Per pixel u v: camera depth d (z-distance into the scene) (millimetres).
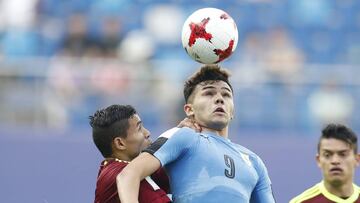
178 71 38656
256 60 45719
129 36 45812
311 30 48344
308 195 25688
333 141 25141
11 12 46094
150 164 18297
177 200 18734
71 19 45656
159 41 46500
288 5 49500
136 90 38312
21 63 37938
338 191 25422
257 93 39188
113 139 19594
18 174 36125
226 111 19469
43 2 46844
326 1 49688
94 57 44312
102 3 47594
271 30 48000
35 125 37531
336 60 47406
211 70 19750
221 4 49250
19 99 37625
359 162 25906
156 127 37812
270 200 19625
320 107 39625
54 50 44469
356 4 49844
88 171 36281
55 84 38000
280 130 39062
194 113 19688
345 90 39906
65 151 36438
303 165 37062
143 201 18578
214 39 19750
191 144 18844
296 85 39594
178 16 47844
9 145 36438
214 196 18500
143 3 47969
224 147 19297
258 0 49469
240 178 18938
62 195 35969
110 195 18906
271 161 37156
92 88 38281
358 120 39719
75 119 37906
